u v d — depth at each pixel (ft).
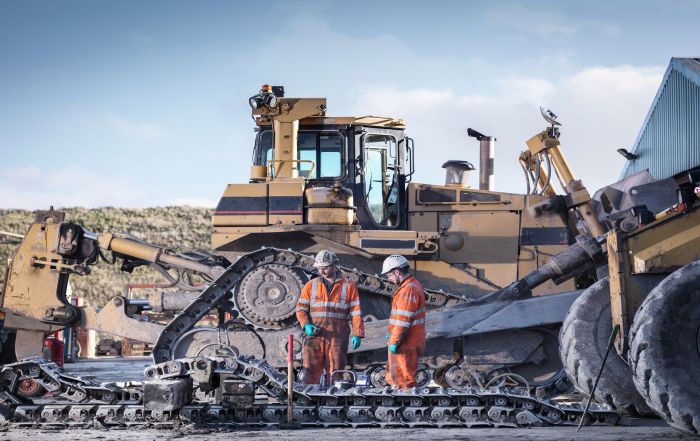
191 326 37.04
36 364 26.99
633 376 22.08
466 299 36.35
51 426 25.57
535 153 38.34
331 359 32.71
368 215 38.96
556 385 34.63
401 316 29.84
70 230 39.37
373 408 26.37
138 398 26.81
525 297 35.65
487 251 38.75
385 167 39.86
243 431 24.88
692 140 46.24
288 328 36.37
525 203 38.91
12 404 26.66
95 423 25.54
